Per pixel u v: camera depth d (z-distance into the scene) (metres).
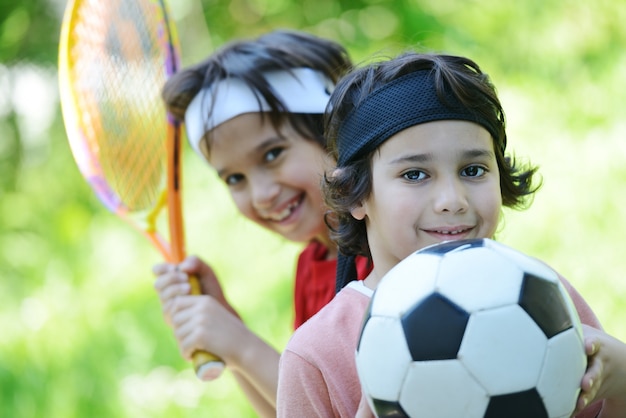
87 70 3.48
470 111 1.94
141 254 5.39
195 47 5.98
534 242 4.83
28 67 5.99
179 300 3.08
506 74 5.55
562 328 1.65
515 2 5.80
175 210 3.35
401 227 1.94
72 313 5.14
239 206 3.03
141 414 4.74
